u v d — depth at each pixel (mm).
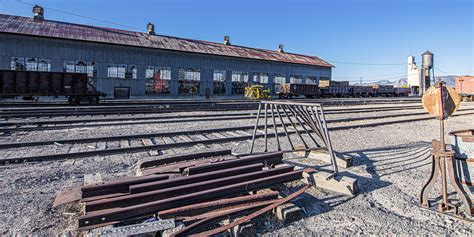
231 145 8422
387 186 4957
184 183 3836
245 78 47375
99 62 34594
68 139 8078
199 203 3461
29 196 4219
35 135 9211
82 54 33594
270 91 50344
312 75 56594
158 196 3422
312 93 48406
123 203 3242
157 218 3172
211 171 4422
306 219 3643
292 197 3895
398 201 4270
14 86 21984
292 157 6887
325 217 3713
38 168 5688
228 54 45312
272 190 4238
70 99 23219
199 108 18688
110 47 35281
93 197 3365
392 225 3498
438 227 3439
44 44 31453
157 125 11953
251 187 3992
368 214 3814
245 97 43469
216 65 44156
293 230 3350
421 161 6758
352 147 8344
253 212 3533
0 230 3191
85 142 8188
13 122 10875
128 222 3137
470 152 3799
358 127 12516
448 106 3844
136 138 8977
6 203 3934
